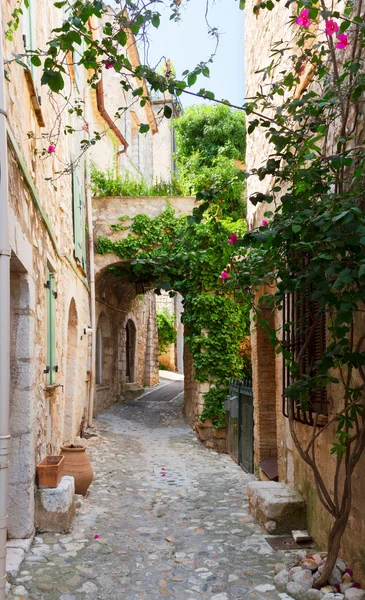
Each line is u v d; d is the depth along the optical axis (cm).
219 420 1017
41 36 569
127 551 445
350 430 375
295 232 308
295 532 475
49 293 595
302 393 347
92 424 1191
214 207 399
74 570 400
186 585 380
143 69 344
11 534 441
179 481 730
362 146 341
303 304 426
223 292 1070
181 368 3069
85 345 1104
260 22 689
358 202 340
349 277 266
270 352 720
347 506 341
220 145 1691
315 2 322
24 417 445
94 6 315
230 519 541
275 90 391
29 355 445
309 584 356
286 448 563
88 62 345
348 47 384
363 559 347
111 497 628
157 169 2445
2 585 299
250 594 362
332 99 395
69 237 838
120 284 1524
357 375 362
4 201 308
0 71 313
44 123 546
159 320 2750
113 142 1505
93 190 1209
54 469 480
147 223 1181
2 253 305
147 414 1445
